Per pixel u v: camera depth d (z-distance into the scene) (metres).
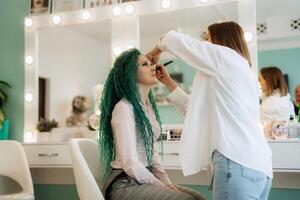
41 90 2.83
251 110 1.33
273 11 2.29
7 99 2.90
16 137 2.86
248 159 1.24
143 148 1.48
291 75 2.21
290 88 2.20
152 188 1.34
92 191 1.42
